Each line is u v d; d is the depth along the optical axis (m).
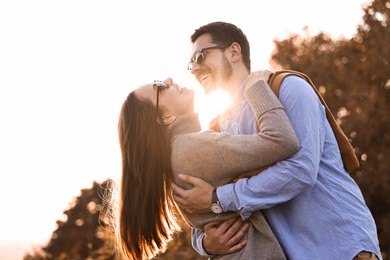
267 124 3.65
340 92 21.00
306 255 3.67
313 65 21.11
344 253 3.62
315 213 3.69
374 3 21.17
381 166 19.75
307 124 3.66
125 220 4.05
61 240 23.72
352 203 3.73
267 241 3.74
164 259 11.78
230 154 3.72
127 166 4.05
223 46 4.18
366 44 21.42
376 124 20.14
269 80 3.88
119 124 4.12
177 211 4.07
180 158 3.88
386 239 19.83
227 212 3.81
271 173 3.64
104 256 12.97
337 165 3.82
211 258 3.96
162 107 4.01
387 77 20.66
